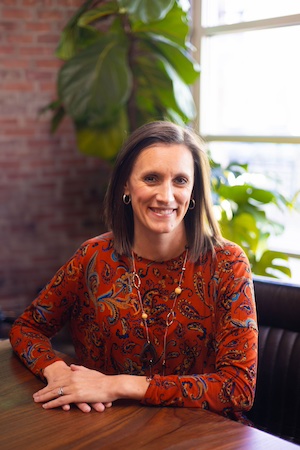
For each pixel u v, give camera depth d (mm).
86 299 1521
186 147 1386
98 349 1498
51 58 3674
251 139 3516
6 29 3541
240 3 3490
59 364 1349
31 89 3668
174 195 1345
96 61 2924
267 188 3459
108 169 3949
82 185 3916
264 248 3146
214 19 3646
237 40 3570
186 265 1424
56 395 1222
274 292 1554
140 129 1416
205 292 1407
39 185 3807
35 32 3605
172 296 1414
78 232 3975
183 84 3102
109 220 1482
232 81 3650
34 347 1434
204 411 1184
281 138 3375
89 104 2887
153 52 3117
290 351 1489
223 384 1241
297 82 3334
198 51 3697
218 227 1477
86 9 3123
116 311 1441
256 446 1039
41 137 3748
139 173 1361
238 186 3039
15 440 1062
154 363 1416
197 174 1430
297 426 1470
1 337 3041
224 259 1416
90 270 1498
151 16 2754
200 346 1404
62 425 1120
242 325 1320
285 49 3359
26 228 3828
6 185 3725
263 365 1520
